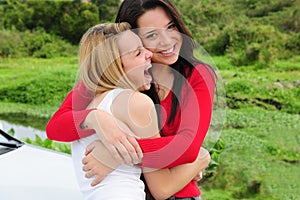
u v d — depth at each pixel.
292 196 6.16
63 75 7.90
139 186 2.05
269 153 6.61
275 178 6.36
